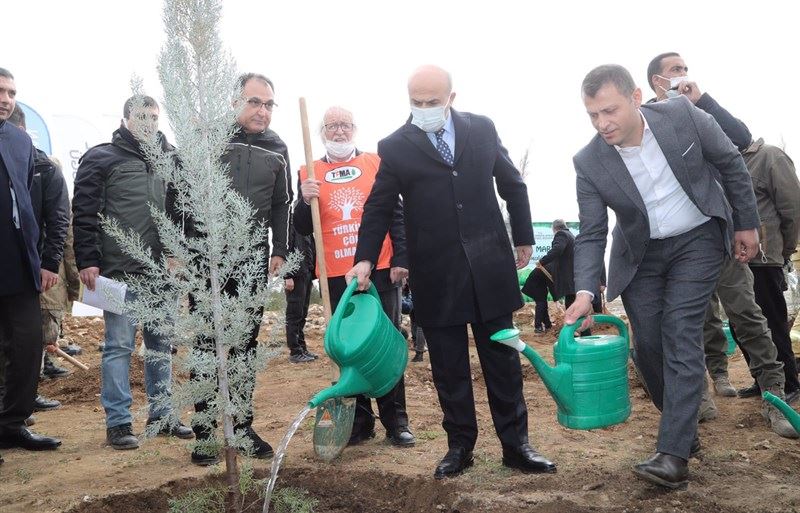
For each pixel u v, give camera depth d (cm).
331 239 495
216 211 328
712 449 433
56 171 521
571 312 371
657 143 362
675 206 368
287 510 356
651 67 521
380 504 377
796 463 400
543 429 511
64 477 422
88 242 486
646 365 389
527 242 414
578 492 357
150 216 501
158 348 498
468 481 382
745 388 592
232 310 334
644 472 341
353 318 389
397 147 403
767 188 536
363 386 380
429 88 387
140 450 485
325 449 428
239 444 334
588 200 388
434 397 662
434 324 399
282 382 762
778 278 541
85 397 712
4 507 371
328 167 504
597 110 357
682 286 362
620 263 385
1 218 450
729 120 494
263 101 450
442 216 395
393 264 480
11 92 461
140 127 341
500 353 400
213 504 349
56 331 739
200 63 333
